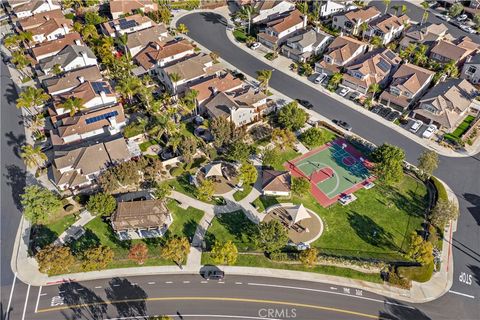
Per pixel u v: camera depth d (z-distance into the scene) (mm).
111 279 81000
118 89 114625
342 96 124000
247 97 115312
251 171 94375
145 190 97375
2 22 164125
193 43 149500
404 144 108000
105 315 75562
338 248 84812
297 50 138750
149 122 112375
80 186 97312
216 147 107500
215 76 126625
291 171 101500
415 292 78125
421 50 132500
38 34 143375
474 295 77438
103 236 87688
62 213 92375
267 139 109938
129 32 147000
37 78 132500
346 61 130125
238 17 162250
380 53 128875
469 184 97625
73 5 173375
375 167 97000
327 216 91062
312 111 119188
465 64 127562
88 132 106375
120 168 92688
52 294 78875
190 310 76125
